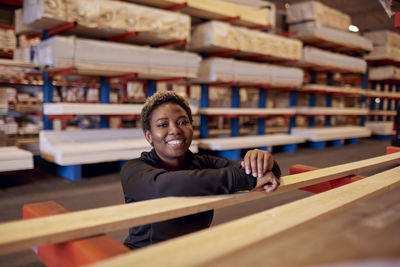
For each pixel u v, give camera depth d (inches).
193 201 33.3
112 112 171.8
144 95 259.9
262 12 251.3
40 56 163.5
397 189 28.2
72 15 155.6
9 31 191.9
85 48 160.9
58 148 152.7
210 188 35.2
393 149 67.1
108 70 169.5
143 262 18.0
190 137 44.6
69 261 28.2
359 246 13.4
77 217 28.5
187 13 222.4
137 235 44.8
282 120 315.3
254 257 15.4
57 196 123.0
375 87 302.4
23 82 209.2
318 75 347.3
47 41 157.6
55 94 229.5
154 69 185.3
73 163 148.7
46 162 176.1
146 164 42.1
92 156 154.3
